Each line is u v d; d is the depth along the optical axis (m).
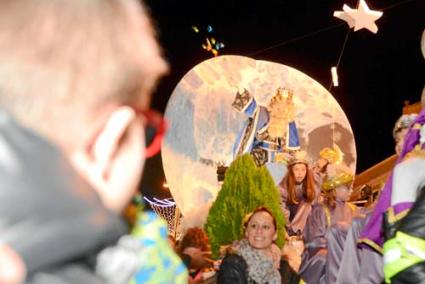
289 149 7.04
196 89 6.93
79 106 0.78
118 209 0.84
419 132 2.63
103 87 0.79
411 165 2.57
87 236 0.72
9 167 0.69
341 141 7.30
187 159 6.78
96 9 0.80
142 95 0.84
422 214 2.29
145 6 0.95
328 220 5.42
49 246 0.69
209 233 5.34
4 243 0.68
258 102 7.07
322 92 7.39
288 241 5.66
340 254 4.66
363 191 6.75
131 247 0.89
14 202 0.68
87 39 0.79
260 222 4.39
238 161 5.46
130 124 0.83
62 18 0.78
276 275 4.37
